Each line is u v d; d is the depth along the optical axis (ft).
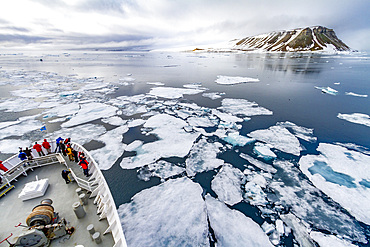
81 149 22.34
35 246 11.44
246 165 35.40
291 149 40.06
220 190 29.50
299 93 82.99
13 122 55.88
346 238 22.06
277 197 27.99
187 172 33.65
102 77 133.39
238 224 23.91
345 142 42.83
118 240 11.75
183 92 87.66
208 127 51.44
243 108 65.10
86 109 66.18
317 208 26.09
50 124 55.16
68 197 16.06
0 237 12.48
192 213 25.35
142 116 60.13
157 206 26.43
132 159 37.29
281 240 22.02
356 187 29.43
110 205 14.11
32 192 15.55
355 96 77.00
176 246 21.22
